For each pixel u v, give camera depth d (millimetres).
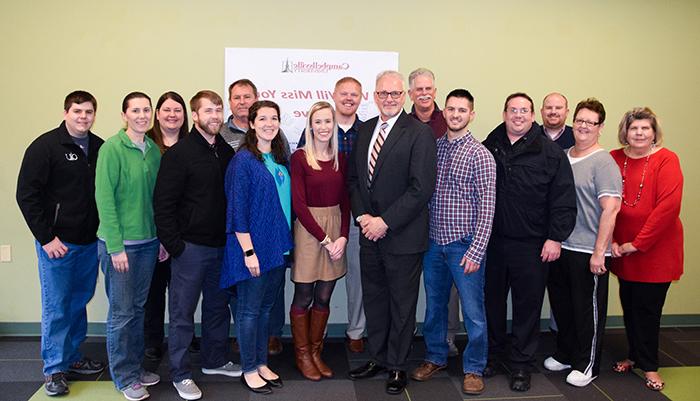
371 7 3303
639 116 2631
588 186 2592
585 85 3496
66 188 2424
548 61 3453
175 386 2510
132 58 3217
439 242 2547
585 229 2625
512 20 3402
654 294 2666
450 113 2461
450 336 3088
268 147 2469
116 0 3180
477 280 2529
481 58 3400
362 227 2523
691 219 3646
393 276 2531
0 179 3219
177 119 2582
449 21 3359
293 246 2631
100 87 3221
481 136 3451
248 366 2553
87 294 2678
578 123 2602
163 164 2311
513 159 2529
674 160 2623
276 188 2434
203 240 2379
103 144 2352
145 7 3197
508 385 2682
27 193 2312
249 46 3260
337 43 3303
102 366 2803
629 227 2691
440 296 2676
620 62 3506
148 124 2367
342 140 2924
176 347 2449
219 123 2398
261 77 3279
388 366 2629
